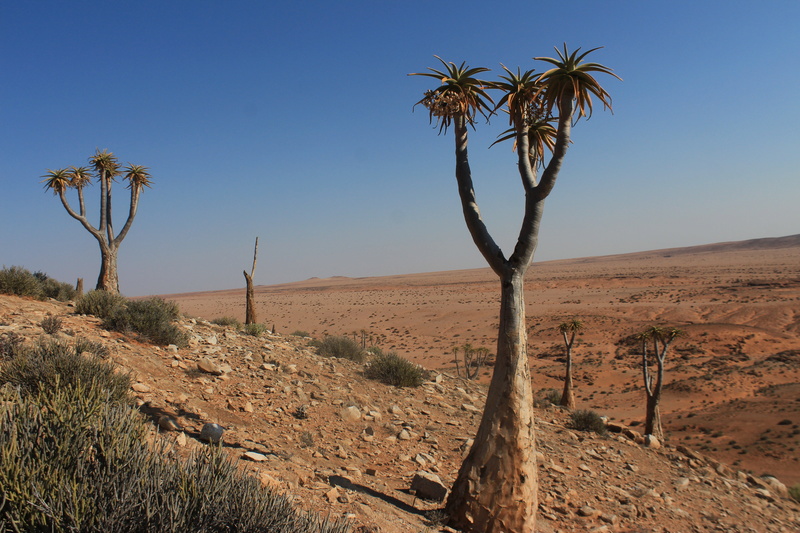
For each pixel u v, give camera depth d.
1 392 4.37
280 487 6.35
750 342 75.69
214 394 11.47
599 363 70.56
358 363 18.48
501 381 7.38
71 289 21.39
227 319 24.00
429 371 20.41
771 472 31.42
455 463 11.30
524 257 7.52
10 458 3.27
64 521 3.17
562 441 15.48
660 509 11.46
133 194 22.53
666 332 24.14
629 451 16.34
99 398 4.44
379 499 7.51
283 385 13.16
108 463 3.60
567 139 7.35
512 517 7.00
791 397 48.00
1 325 10.85
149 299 17.62
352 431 11.71
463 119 8.05
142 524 3.31
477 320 114.00
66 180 20.64
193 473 3.74
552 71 7.21
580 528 9.45
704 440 39.59
